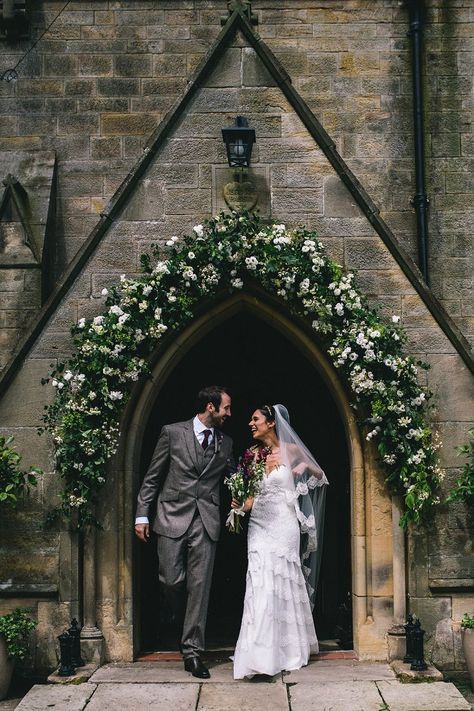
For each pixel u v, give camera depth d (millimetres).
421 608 7391
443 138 9469
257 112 7680
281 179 7637
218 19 9586
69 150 9445
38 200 8984
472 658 7059
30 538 7395
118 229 7598
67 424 7238
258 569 6941
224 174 7637
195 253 7402
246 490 7008
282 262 7406
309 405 10188
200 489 7086
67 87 9508
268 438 7277
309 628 7227
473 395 7531
